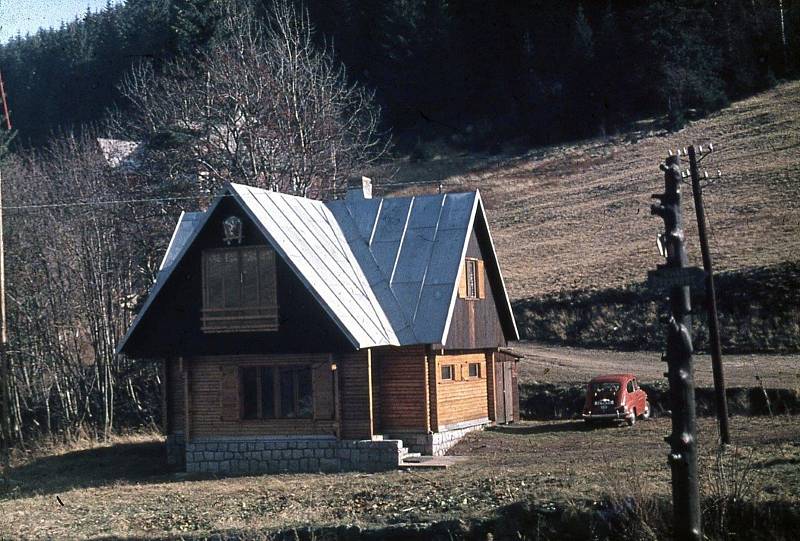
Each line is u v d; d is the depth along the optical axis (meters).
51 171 58.53
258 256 30.19
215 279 30.62
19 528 22.38
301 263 29.69
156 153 48.09
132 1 88.69
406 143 99.19
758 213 60.72
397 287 32.28
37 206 46.88
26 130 92.44
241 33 53.00
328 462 29.41
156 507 23.92
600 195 77.88
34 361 51.09
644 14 98.50
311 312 29.48
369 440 29.33
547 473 22.78
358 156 55.69
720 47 96.81
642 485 18.70
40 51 94.25
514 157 94.31
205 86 49.50
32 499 27.00
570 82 99.00
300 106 48.53
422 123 101.06
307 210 33.38
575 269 60.41
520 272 62.72
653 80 95.50
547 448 29.78
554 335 53.09
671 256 14.61
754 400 37.06
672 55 94.94
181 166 47.50
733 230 58.75
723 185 68.44
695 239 58.72
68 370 50.34
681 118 89.44
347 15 97.31
